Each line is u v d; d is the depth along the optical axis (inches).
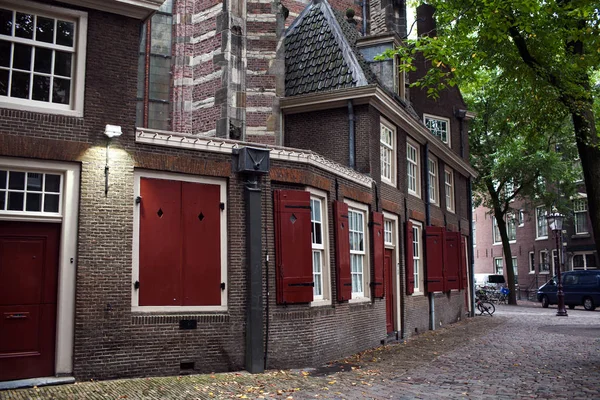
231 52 563.5
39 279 315.9
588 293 1104.2
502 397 291.4
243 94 567.2
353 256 511.8
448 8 486.9
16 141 310.7
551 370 378.9
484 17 444.5
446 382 337.7
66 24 337.7
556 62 464.1
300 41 646.5
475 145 1263.5
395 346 530.0
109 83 343.3
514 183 1269.7
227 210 383.9
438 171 796.6
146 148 353.4
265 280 390.9
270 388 315.9
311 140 577.3
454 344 539.8
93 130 334.6
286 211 407.5
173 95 585.9
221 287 374.3
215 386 315.0
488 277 1610.5
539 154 1171.9
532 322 797.9
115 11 347.3
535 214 1541.6
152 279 348.8
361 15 858.1
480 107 1192.2
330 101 560.7
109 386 303.9
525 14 434.0
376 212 543.5
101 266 328.8
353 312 483.2
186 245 364.5
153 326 343.3
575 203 1376.7
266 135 578.2
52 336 316.2
